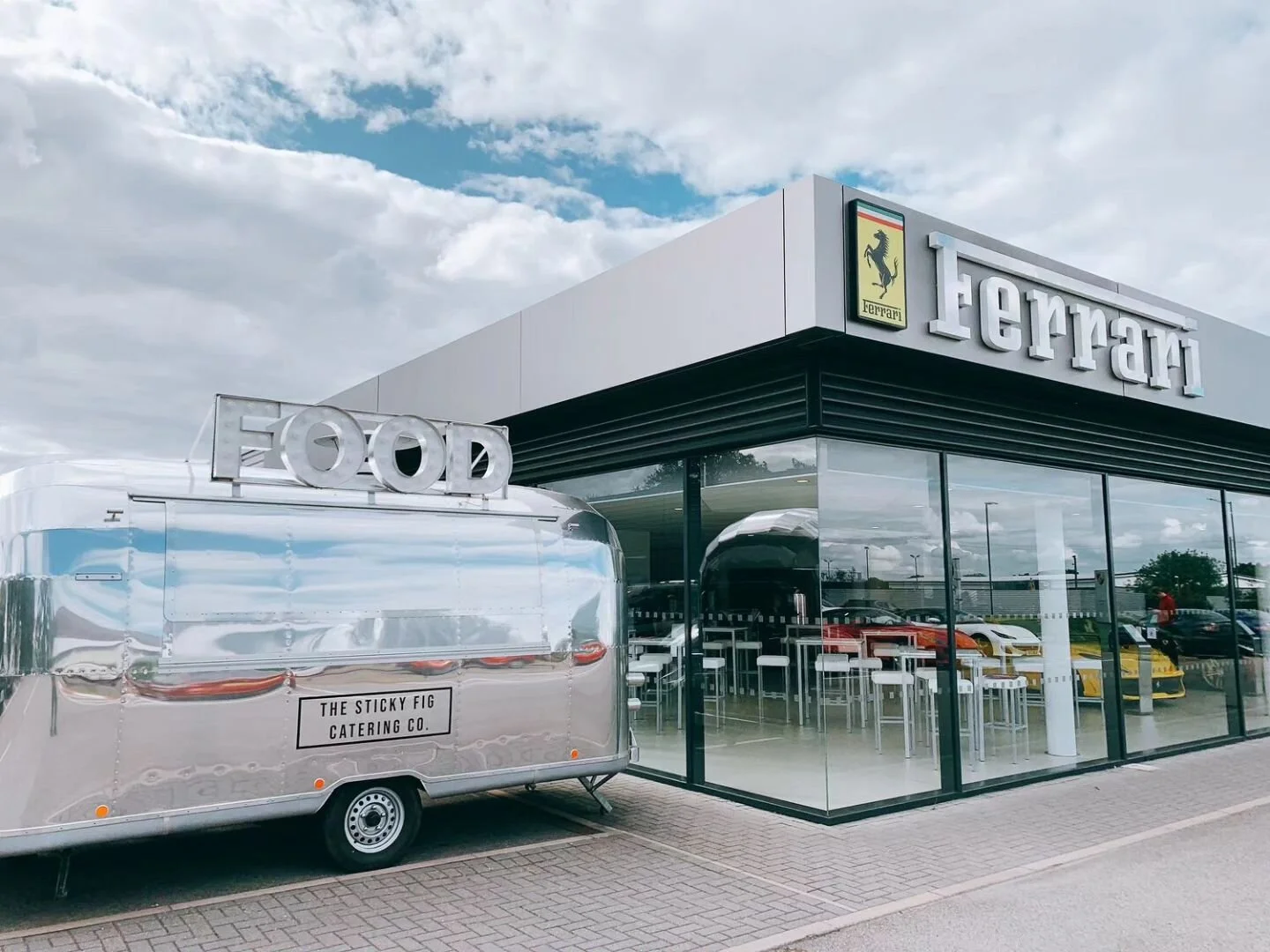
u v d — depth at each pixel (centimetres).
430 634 593
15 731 464
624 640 697
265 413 565
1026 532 880
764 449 768
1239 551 1157
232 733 518
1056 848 624
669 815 722
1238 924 479
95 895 523
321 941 453
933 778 773
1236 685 1114
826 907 504
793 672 730
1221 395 977
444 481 647
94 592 490
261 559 543
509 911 496
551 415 975
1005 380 792
